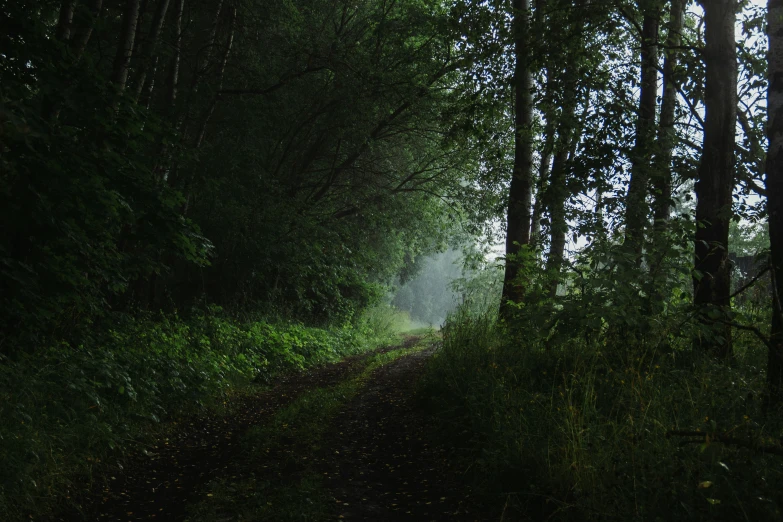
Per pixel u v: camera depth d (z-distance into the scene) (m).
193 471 6.57
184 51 16.06
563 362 7.51
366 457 6.82
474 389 7.38
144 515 5.31
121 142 8.18
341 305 24.89
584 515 4.36
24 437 5.66
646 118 11.08
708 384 5.74
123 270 10.48
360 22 21.70
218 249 18.34
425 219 27.03
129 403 7.88
